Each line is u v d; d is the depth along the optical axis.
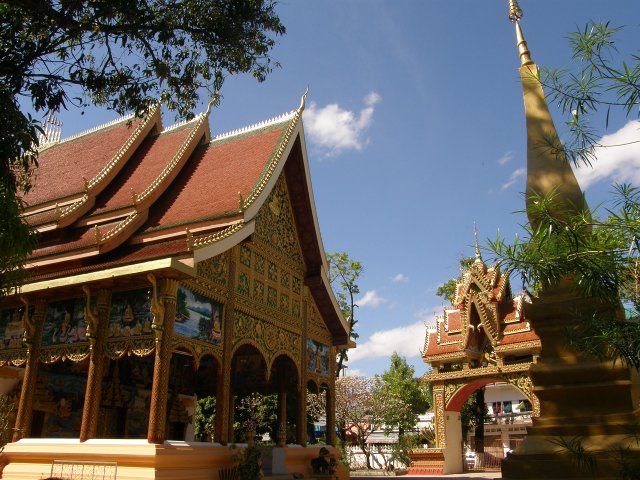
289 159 20.19
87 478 12.46
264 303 17.78
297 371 19.47
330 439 21.12
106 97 10.59
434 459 32.84
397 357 60.06
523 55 7.57
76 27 8.97
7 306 15.85
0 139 7.59
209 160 19.75
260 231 18.30
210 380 22.34
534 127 7.07
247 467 14.12
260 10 10.84
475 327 32.50
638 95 5.43
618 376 5.94
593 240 5.52
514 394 54.75
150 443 12.15
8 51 8.55
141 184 18.47
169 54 10.72
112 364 19.86
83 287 13.89
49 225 16.73
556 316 6.44
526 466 5.81
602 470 5.45
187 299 14.06
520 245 5.72
